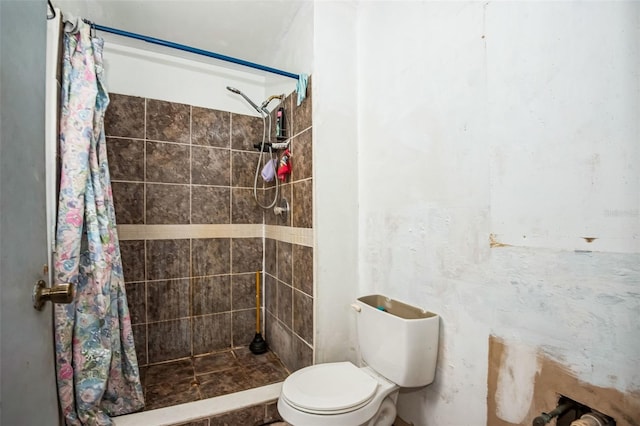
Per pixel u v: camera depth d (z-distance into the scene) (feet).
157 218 6.54
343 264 5.35
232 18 5.76
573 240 2.50
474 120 3.35
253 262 7.52
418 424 4.09
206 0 5.25
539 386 2.73
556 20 2.63
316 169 5.16
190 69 6.89
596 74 2.37
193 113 6.90
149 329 6.46
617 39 2.26
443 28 3.76
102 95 4.86
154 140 6.52
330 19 5.25
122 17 5.65
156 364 6.44
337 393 3.69
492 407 3.13
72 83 4.46
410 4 4.28
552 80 2.65
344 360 5.36
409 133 4.29
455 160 3.58
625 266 2.21
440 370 3.77
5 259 1.59
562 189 2.57
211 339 7.05
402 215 4.42
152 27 5.98
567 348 2.54
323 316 5.20
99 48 4.84
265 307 7.54
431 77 3.92
